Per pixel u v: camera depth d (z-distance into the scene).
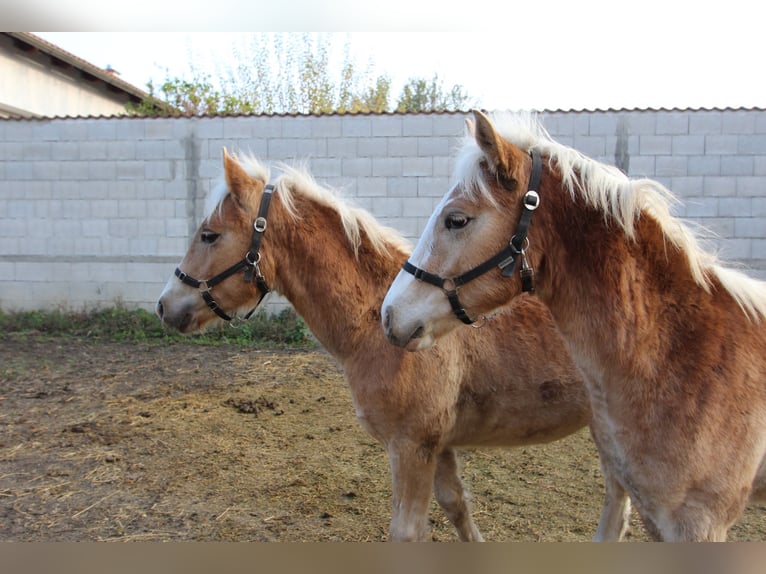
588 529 3.41
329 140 8.36
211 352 7.43
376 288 2.81
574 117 8.00
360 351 2.73
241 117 8.39
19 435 4.74
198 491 3.83
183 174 8.54
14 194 8.80
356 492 3.84
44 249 8.81
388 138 8.30
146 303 8.72
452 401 2.67
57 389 5.95
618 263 1.90
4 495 3.74
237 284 2.92
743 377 1.81
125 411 5.33
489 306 1.98
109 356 7.21
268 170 3.12
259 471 4.14
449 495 2.93
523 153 1.96
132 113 14.66
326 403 5.64
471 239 1.93
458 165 1.99
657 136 7.96
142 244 8.67
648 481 1.88
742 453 1.79
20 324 8.37
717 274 1.98
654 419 1.85
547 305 2.06
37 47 11.02
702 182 7.95
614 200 1.89
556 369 2.71
